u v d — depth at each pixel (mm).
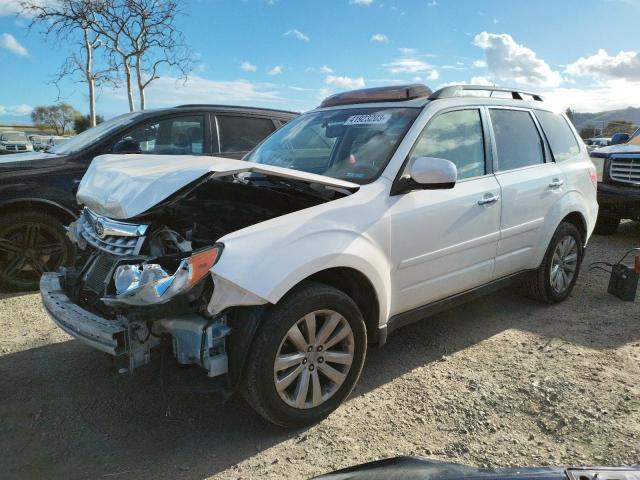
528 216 4309
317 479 1856
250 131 6527
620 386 3363
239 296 2564
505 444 2797
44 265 5328
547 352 3896
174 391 2697
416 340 4141
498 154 4145
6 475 2564
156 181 2768
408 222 3305
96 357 3822
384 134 3613
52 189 5203
